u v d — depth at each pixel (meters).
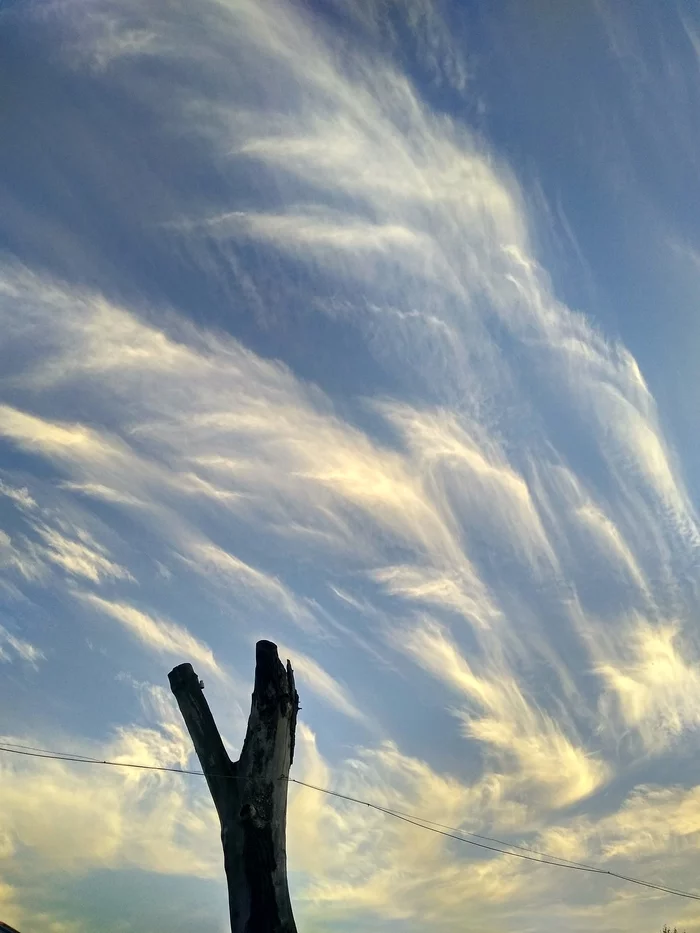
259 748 11.14
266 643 11.72
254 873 10.49
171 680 11.82
